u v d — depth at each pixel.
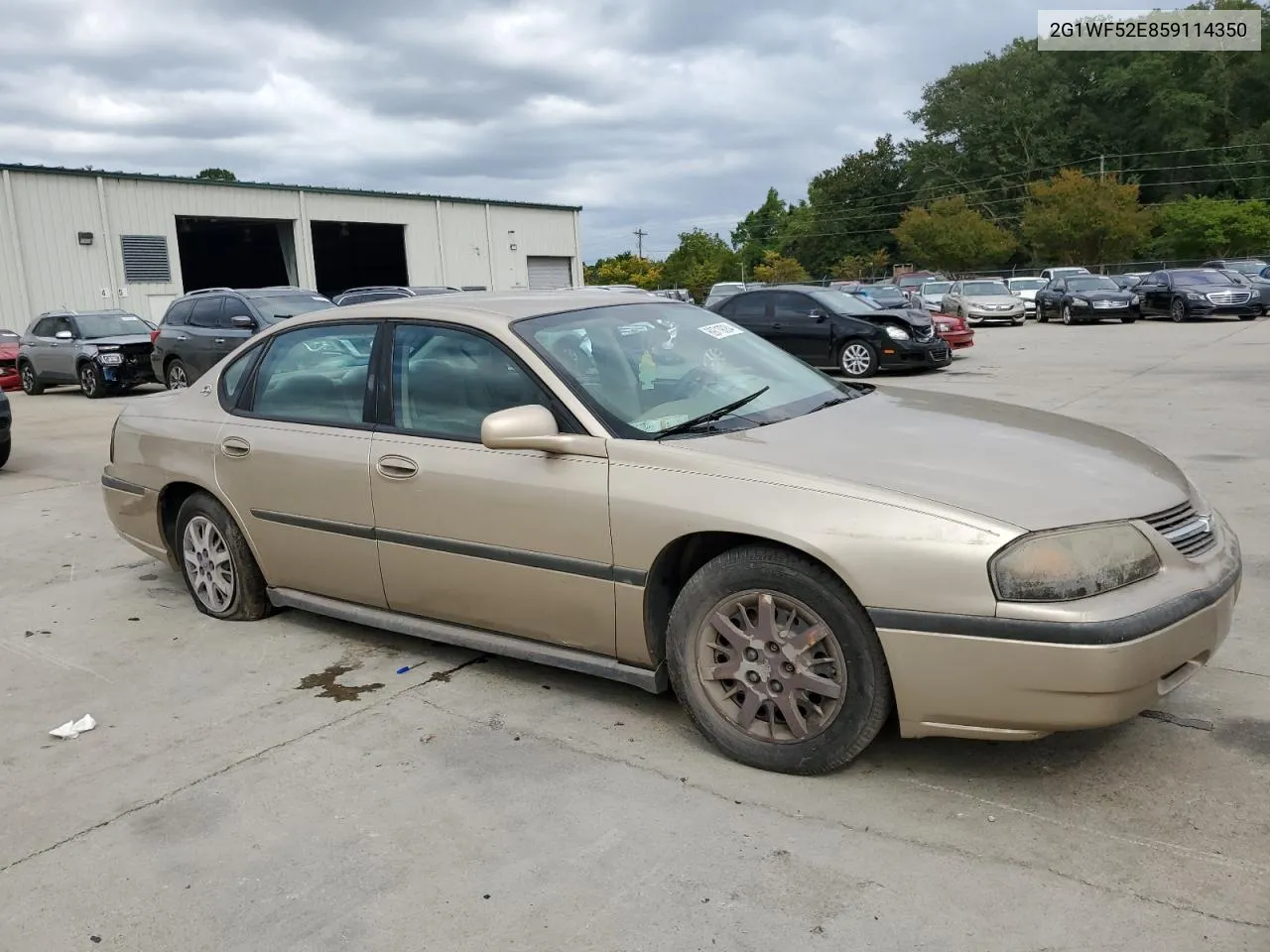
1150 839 2.82
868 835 2.91
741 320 16.86
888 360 15.66
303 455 4.38
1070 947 2.39
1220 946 2.37
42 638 4.98
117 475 5.39
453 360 4.00
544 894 2.71
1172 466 3.52
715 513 3.22
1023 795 3.08
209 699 4.14
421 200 37.31
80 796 3.39
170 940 2.62
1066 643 2.77
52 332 18.92
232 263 44.19
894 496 3.02
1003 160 81.44
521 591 3.76
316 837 3.06
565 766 3.41
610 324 4.14
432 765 3.47
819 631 3.13
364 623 4.40
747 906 2.61
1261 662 3.97
